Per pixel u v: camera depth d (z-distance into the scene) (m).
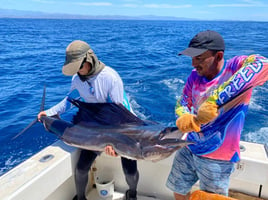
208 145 1.48
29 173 1.71
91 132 1.86
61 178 1.90
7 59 12.44
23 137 4.08
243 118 1.39
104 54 14.11
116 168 2.31
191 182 1.76
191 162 1.67
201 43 1.33
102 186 2.24
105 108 1.83
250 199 1.89
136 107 5.42
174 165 1.79
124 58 12.80
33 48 16.70
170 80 7.71
